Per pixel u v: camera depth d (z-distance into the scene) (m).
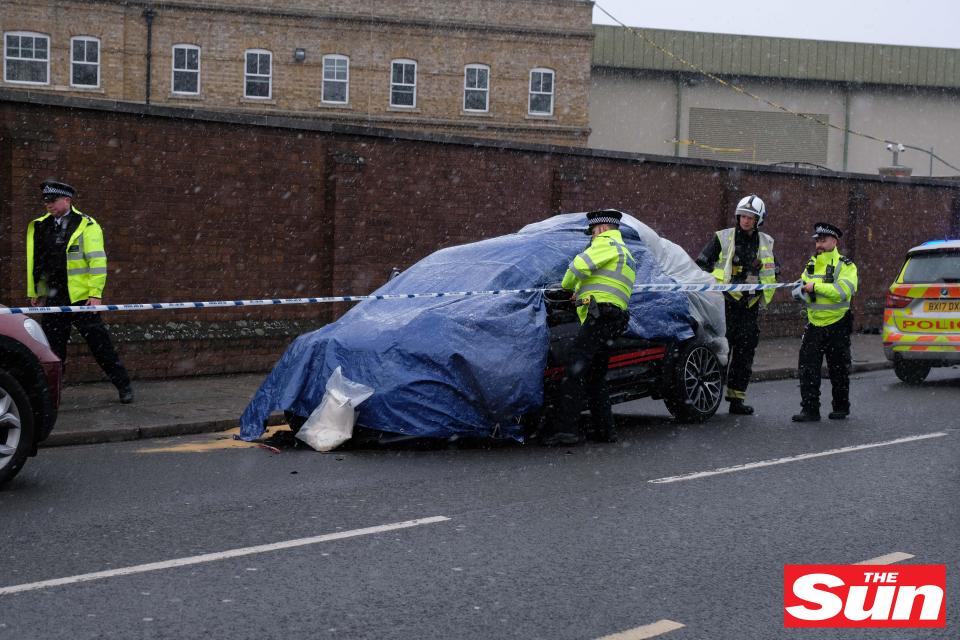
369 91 37.06
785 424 11.04
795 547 6.26
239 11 35.84
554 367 9.55
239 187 14.10
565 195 17.42
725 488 7.83
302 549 6.10
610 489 7.76
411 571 5.70
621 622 4.97
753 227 11.74
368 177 15.20
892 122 47.69
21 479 7.94
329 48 36.69
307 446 9.31
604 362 9.64
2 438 7.49
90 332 11.00
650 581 5.59
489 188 16.61
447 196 16.09
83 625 4.82
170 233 13.53
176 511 6.97
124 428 9.80
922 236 24.48
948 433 10.42
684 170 19.56
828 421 11.25
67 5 34.41
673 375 10.82
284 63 36.34
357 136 15.10
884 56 46.97
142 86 35.28
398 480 8.00
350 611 5.06
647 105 45.69
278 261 14.53
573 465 8.66
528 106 38.47
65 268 10.84
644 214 18.91
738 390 11.80
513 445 9.54
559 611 5.11
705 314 11.41
